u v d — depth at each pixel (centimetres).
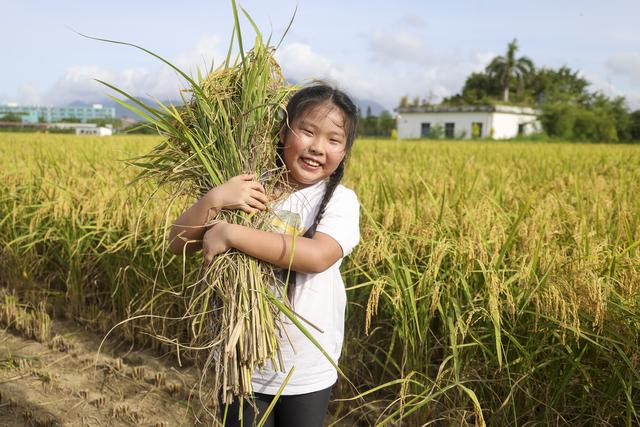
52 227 467
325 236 183
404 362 294
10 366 372
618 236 324
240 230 172
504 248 296
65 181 586
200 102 195
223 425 174
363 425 319
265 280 180
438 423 305
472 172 753
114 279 426
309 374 187
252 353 167
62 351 400
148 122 212
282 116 202
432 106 5338
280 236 175
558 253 300
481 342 290
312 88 185
